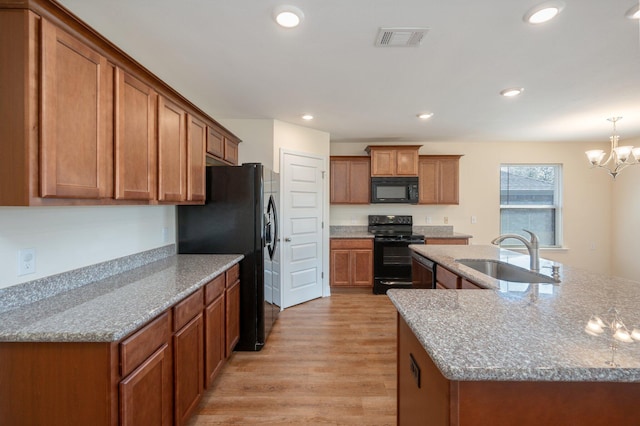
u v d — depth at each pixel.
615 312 1.26
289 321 3.46
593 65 2.27
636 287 1.65
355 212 5.15
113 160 1.54
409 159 4.71
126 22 1.75
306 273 4.16
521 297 1.47
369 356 2.67
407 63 2.25
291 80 2.56
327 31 1.84
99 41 1.42
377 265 4.52
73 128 1.29
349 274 4.54
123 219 2.13
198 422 1.87
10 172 1.13
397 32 1.85
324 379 2.32
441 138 4.81
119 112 1.56
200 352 1.91
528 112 3.43
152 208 2.47
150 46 2.01
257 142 3.74
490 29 1.81
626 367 0.83
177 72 2.40
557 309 1.30
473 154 5.11
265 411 1.97
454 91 2.80
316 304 4.06
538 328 1.10
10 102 1.12
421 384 1.18
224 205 2.80
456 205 5.12
